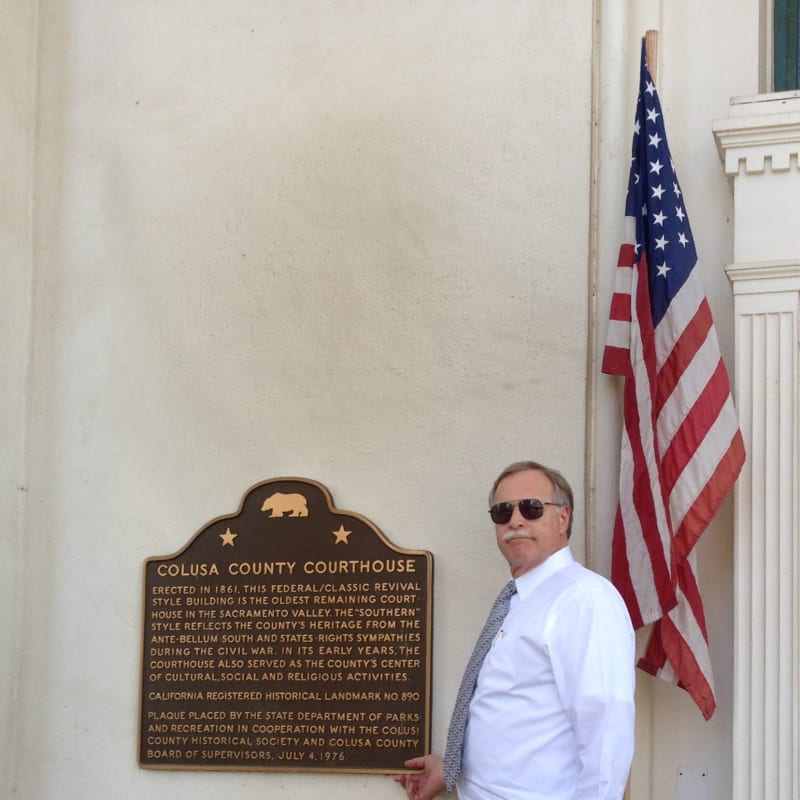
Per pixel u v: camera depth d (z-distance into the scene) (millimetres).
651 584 4848
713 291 5297
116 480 5820
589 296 5359
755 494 4910
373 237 5688
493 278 5496
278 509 5543
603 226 5395
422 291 5578
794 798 4684
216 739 5445
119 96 6105
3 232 5941
